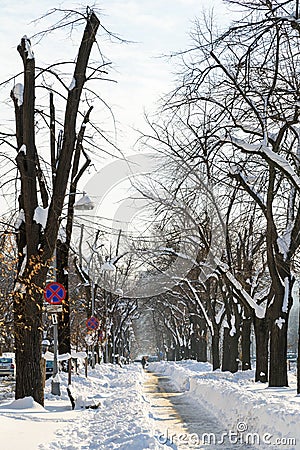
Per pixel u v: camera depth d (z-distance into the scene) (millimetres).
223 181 25234
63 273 25344
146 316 114938
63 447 12992
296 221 24016
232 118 21703
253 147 21156
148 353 168250
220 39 18469
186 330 78062
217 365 46562
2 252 18766
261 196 24922
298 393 20203
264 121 21844
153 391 35156
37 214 18969
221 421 18938
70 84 19062
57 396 23781
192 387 32500
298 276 31891
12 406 18688
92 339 38812
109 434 14750
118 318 75875
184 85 21219
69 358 22562
